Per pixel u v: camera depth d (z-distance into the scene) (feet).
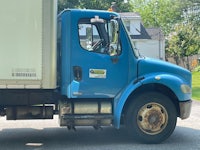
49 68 27.40
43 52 27.30
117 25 28.48
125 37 29.19
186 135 32.91
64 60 28.55
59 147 28.35
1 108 29.14
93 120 28.60
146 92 29.55
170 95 30.58
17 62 27.12
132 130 29.19
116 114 28.71
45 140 30.81
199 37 172.14
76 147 28.30
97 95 28.66
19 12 26.99
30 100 29.01
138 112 29.30
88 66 28.60
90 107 28.84
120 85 28.99
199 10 172.14
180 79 29.81
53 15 27.37
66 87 28.50
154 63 29.76
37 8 27.12
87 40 28.73
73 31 28.53
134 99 29.32
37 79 27.32
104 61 28.78
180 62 180.86
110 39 28.84
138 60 29.43
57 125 37.65
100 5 156.04
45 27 27.22
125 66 29.09
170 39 190.39
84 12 28.73
